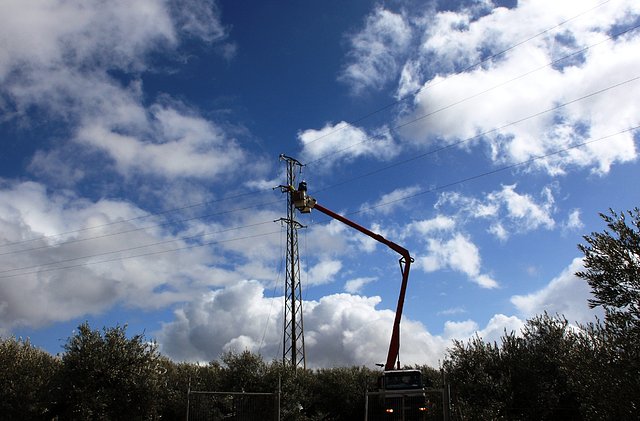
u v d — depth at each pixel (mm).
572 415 22875
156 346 26375
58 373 24281
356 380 38562
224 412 30094
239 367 35844
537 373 23516
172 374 35406
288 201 51000
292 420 33250
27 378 24703
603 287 10883
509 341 25062
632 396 9914
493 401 22547
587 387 10781
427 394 23922
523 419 22875
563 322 24078
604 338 10719
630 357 10102
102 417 23438
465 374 24812
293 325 46312
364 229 48312
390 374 25922
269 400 26609
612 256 10781
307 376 39438
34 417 23797
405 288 44719
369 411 23625
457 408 22078
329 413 36438
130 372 24953
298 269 49156
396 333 42031
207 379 35781
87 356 24453
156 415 25422
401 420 22812
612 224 11078
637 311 10438
